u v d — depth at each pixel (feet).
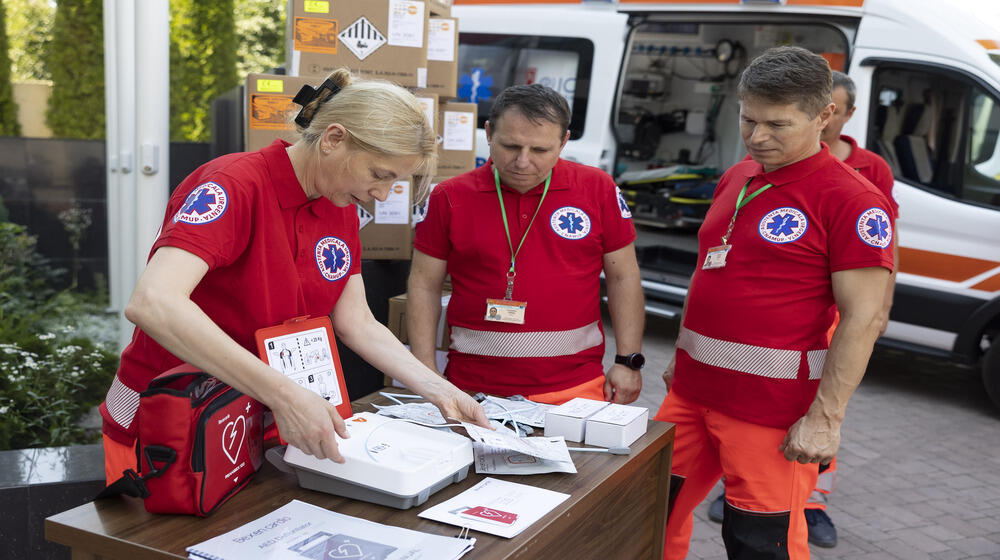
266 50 31.73
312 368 5.68
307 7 9.52
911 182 17.11
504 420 6.76
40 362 12.34
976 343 16.66
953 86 16.76
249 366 4.77
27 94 24.43
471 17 22.74
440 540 4.58
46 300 19.15
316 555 4.36
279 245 5.47
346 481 5.05
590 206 8.16
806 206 7.16
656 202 22.97
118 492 4.88
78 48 24.11
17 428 11.02
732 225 7.67
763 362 7.39
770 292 7.35
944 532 11.98
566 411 6.68
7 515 8.48
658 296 20.43
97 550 4.55
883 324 11.59
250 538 4.50
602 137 20.72
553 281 8.00
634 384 8.41
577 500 5.33
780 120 6.93
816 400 7.11
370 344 6.32
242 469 5.16
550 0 21.62
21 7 24.45
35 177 24.12
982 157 16.40
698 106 25.59
